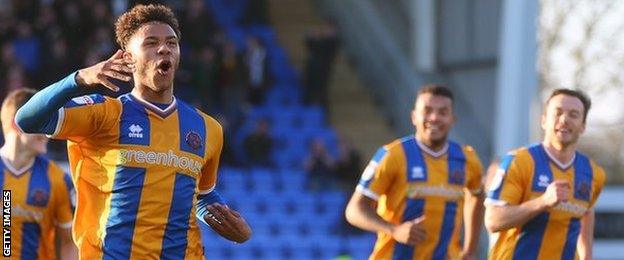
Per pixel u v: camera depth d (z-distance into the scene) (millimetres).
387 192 16234
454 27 31766
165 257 10328
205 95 32812
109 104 10258
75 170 10453
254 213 32062
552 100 14531
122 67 9570
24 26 33094
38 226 13945
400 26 35281
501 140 27375
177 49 10312
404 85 34438
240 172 32625
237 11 39000
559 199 13594
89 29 32188
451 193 16281
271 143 33094
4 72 31453
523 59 27219
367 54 37469
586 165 14695
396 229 15281
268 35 38312
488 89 29828
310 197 32438
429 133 16188
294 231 31938
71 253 14148
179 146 10430
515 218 14055
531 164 14477
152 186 10273
